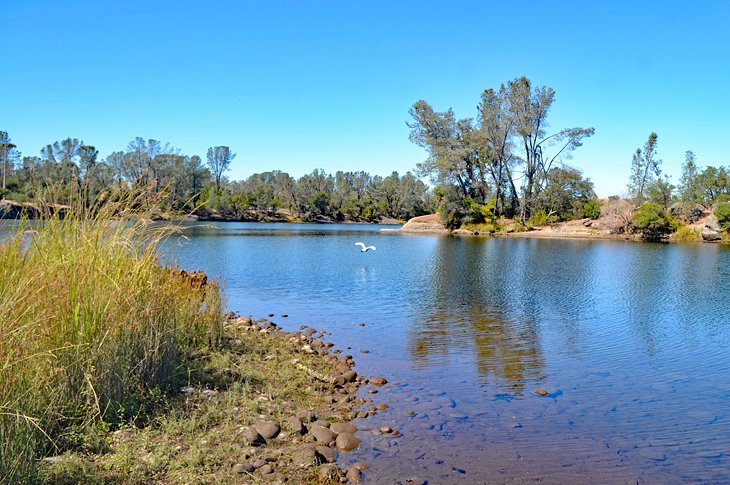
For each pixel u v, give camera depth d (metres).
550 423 7.04
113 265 6.90
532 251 40.53
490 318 14.42
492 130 67.19
